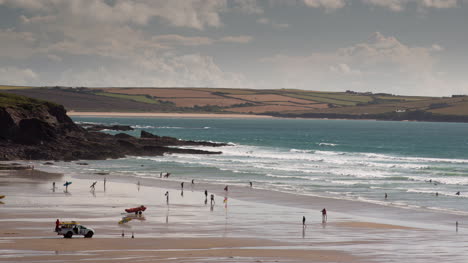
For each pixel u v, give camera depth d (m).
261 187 88.31
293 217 61.28
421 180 98.50
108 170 108.88
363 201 74.56
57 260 34.78
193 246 42.56
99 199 70.19
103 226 51.44
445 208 70.38
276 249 42.19
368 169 116.12
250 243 44.78
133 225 52.78
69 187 81.00
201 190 83.31
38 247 39.38
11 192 73.06
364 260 37.97
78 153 126.88
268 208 67.62
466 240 48.53
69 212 58.78
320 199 75.75
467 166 124.12
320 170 113.44
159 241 44.25
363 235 50.62
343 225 56.41
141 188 83.50
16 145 127.69
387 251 42.09
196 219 57.72
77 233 45.28
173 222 55.31
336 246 44.31
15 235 44.84
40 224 50.53
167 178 98.00
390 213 65.62
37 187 79.38
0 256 35.66
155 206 66.44
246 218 59.44
